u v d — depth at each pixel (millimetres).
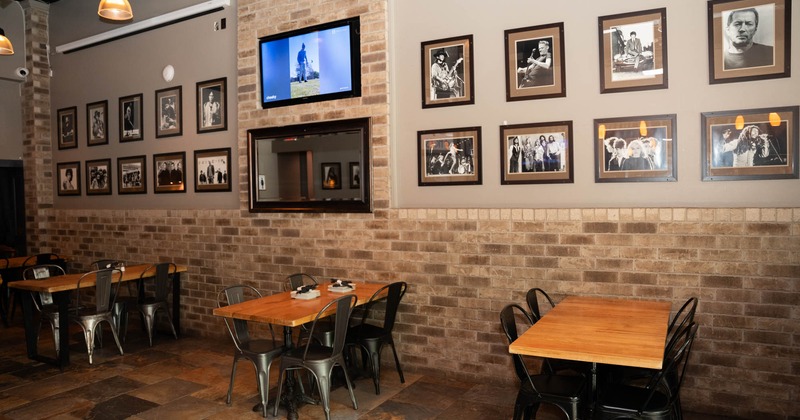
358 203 4945
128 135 6859
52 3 7582
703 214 3709
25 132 7715
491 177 4496
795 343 3502
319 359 3621
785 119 3588
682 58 3850
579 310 3539
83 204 7398
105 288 5238
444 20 4652
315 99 5191
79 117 7383
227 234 5848
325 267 5172
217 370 4879
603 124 4090
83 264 7246
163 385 4504
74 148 7457
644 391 2947
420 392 4258
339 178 5062
